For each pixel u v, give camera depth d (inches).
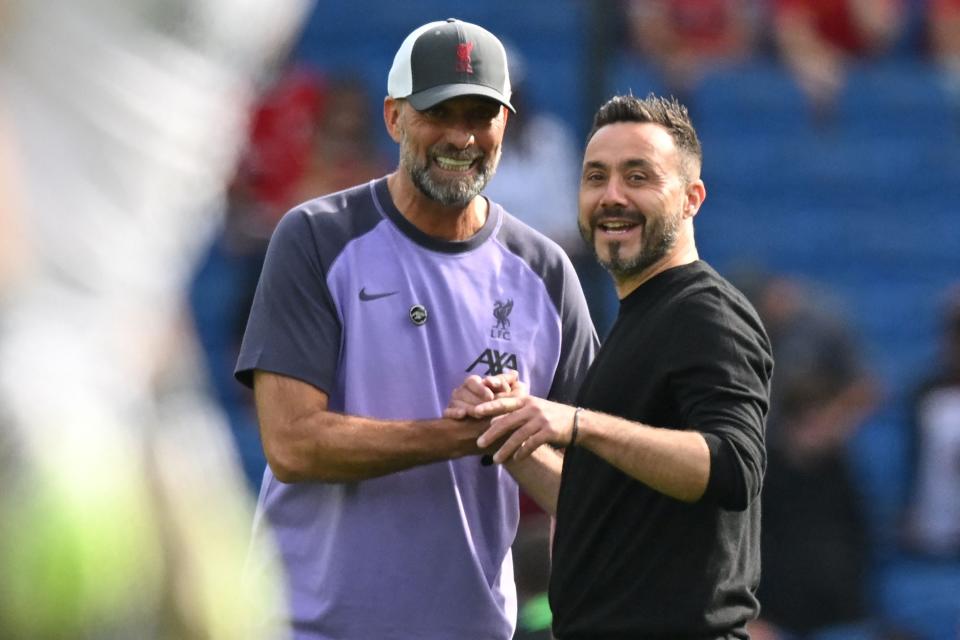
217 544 138.3
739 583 516.1
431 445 540.7
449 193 562.3
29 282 120.4
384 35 1745.8
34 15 118.0
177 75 121.6
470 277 580.1
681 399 508.7
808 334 1189.7
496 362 576.4
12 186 117.9
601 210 532.1
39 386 121.3
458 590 570.9
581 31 1769.2
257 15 123.6
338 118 1371.8
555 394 598.2
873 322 1683.1
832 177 1759.4
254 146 1350.9
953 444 1330.0
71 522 121.6
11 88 118.4
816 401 1136.8
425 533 566.6
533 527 715.4
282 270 568.7
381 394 567.5
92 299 122.5
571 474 531.2
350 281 568.4
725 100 1758.1
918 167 1775.3
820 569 1072.8
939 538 1342.3
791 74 1776.6
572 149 1514.5
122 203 121.6
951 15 1833.2
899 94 1796.3
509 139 1288.1
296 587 570.6
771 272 1441.9
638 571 511.5
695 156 540.7
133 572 128.3
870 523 1305.4
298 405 556.7
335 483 560.1
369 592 563.8
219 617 137.3
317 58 1720.0
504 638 584.4
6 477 120.0
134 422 129.4
